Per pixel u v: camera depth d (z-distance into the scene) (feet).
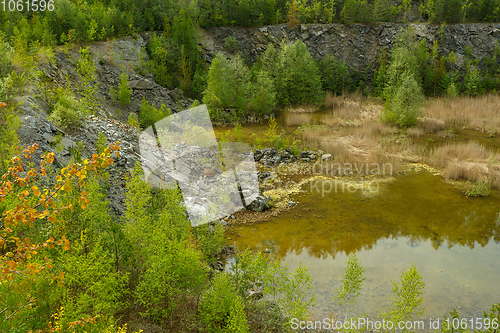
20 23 89.25
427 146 72.38
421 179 54.19
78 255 17.21
